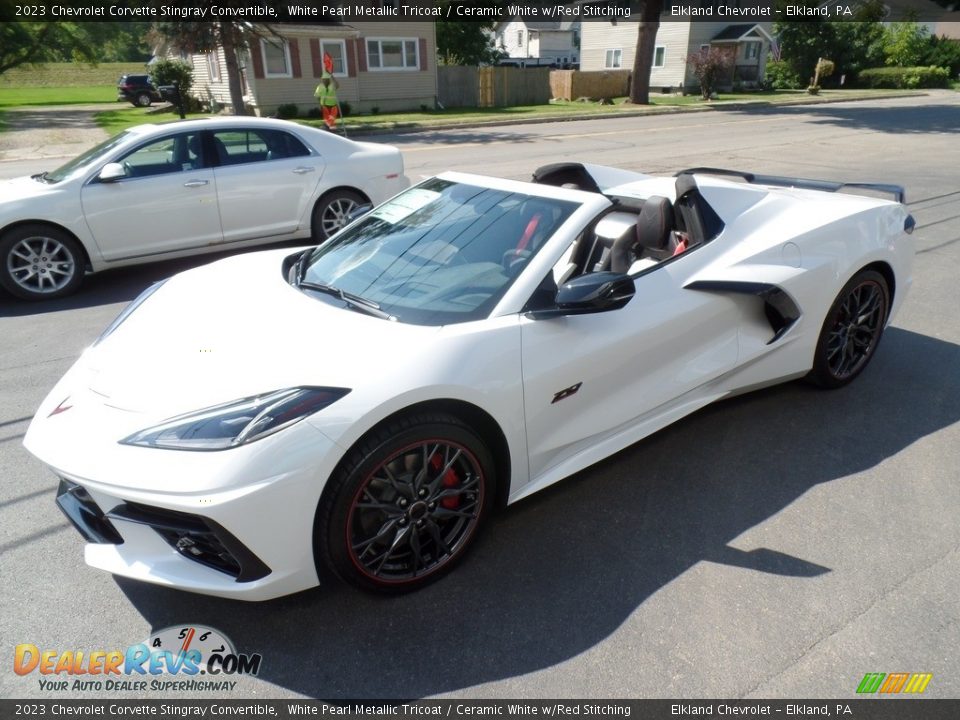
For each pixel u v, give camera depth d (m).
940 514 3.02
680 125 20.84
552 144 16.38
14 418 3.94
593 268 3.65
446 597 2.57
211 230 6.75
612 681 2.21
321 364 2.37
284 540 2.22
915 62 43.94
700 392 3.42
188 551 2.32
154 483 2.13
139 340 2.71
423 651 2.34
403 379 2.35
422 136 19.11
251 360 2.43
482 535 2.91
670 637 2.38
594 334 2.88
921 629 2.39
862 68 41.22
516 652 2.33
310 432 2.20
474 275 2.88
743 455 3.48
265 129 6.98
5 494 3.21
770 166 12.37
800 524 2.96
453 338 2.53
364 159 7.45
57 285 6.20
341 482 2.28
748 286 3.31
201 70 29.55
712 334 3.37
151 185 6.37
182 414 2.26
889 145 15.43
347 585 2.62
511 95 30.88
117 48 43.38
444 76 29.41
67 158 15.59
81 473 2.22
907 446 3.55
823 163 12.72
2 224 5.82
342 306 2.81
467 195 3.37
